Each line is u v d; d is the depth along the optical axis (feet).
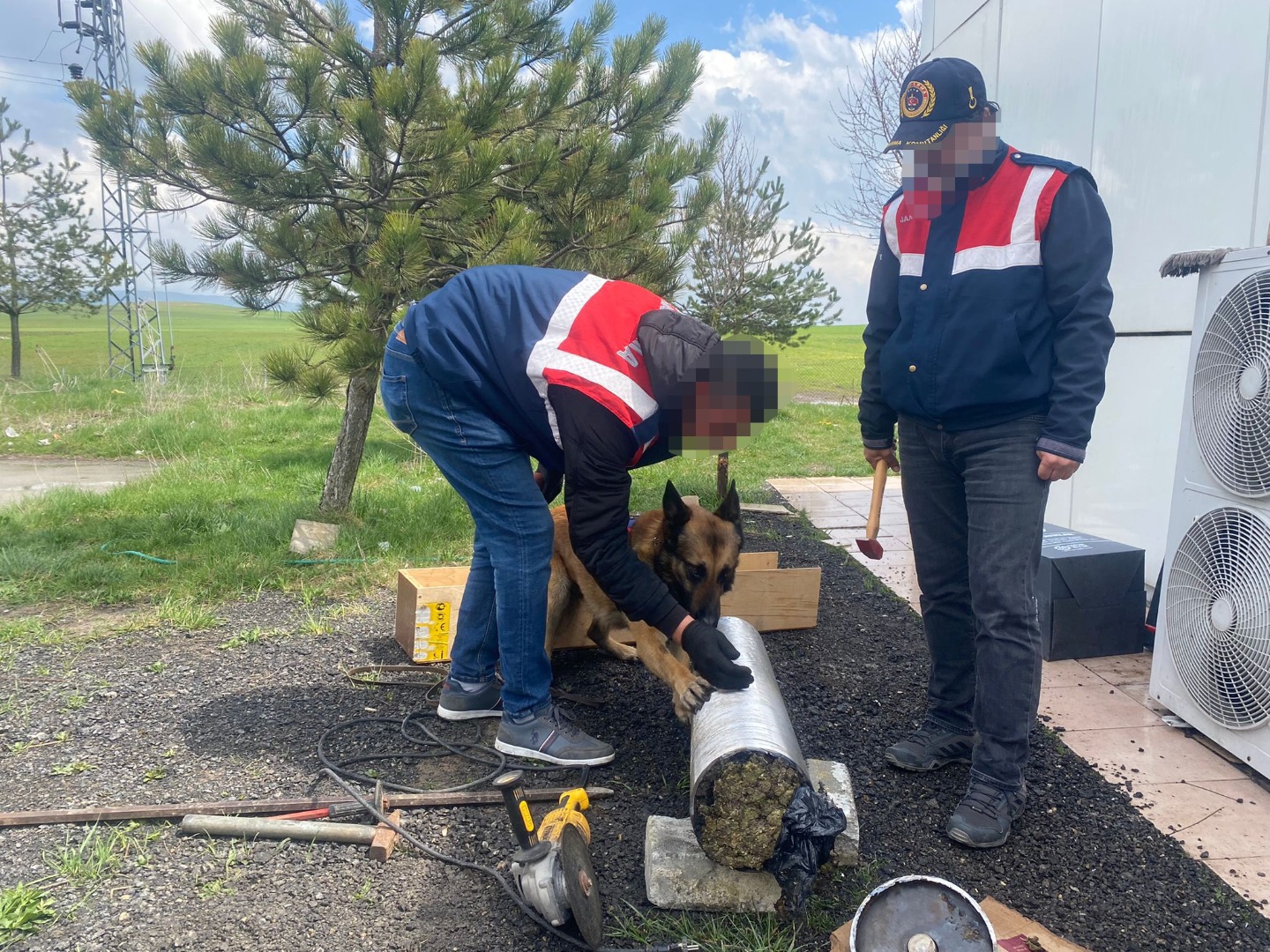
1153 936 7.09
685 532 10.11
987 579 8.45
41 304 64.44
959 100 7.91
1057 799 9.16
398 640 13.50
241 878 7.68
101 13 61.67
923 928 6.23
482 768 9.77
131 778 9.40
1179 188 14.34
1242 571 9.63
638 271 21.68
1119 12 15.74
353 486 20.49
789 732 7.95
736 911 7.36
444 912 7.28
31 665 12.60
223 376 62.03
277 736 10.46
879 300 9.52
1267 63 12.50
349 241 17.81
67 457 32.63
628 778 9.56
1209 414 10.08
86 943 6.81
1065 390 7.89
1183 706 10.63
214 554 17.62
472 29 18.90
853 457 32.65
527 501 9.10
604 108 21.84
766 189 45.91
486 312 8.38
